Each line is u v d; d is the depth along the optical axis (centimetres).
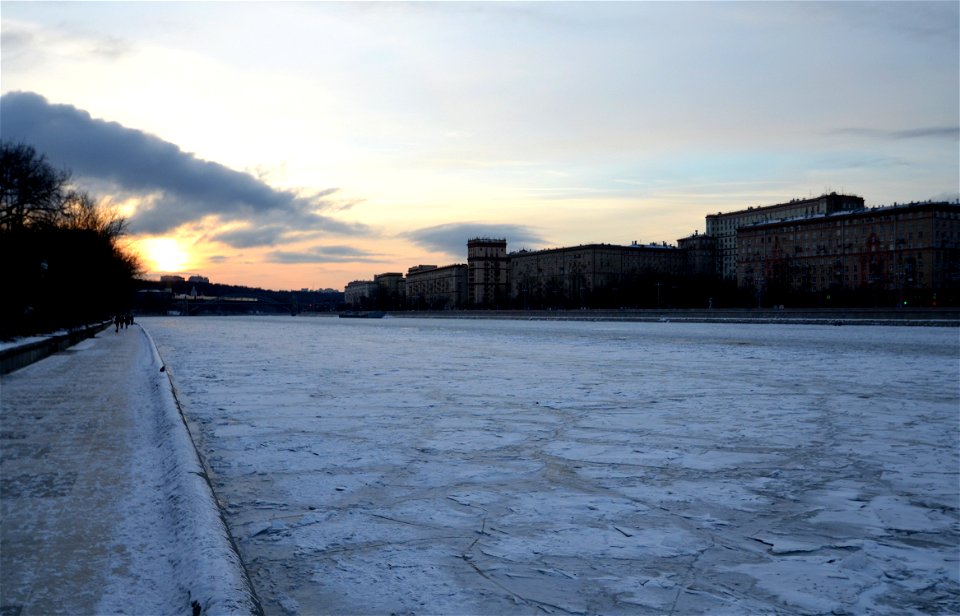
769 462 768
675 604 402
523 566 458
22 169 4541
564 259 18038
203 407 1209
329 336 4869
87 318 5494
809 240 13362
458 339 4166
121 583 384
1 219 4444
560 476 705
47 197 4669
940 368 1958
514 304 18950
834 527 541
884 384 1559
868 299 11781
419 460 779
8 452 748
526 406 1218
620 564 462
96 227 6850
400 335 4941
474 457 795
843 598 411
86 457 723
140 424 943
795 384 1566
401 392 1434
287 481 684
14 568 406
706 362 2214
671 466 750
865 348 2902
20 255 4238
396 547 495
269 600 405
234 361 2350
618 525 544
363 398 1335
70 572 400
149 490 586
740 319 7231
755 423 1029
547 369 1980
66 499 557
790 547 495
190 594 354
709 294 13788
